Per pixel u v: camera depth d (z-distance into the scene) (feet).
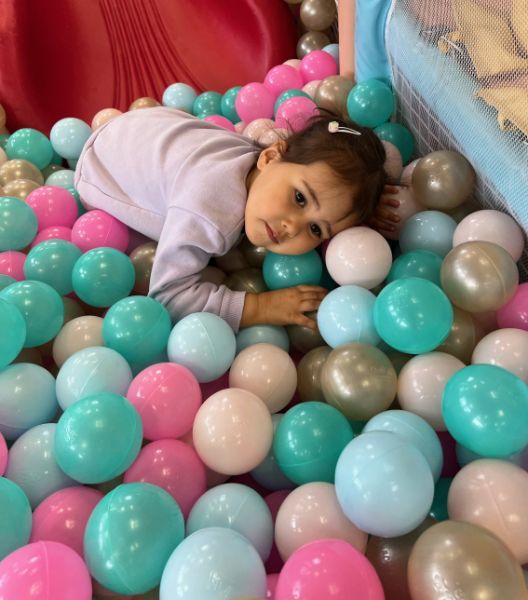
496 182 3.63
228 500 2.53
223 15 7.43
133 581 2.20
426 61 4.19
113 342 3.33
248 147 4.66
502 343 3.01
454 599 1.84
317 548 1.98
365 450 2.26
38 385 3.07
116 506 2.26
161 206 4.50
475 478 2.38
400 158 4.68
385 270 3.63
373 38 5.17
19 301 3.35
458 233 3.70
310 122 4.47
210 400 2.83
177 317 3.79
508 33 3.18
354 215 3.93
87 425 2.54
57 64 7.09
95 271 3.74
